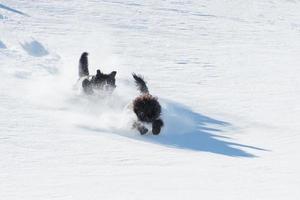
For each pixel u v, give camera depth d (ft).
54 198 59.52
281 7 469.98
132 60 190.60
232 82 170.09
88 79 122.01
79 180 67.46
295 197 62.23
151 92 144.46
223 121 119.24
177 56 208.13
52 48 193.26
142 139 97.60
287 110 134.72
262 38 288.71
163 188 65.21
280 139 104.32
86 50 198.29
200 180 69.97
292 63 217.56
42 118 103.81
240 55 226.99
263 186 67.77
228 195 62.80
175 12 355.77
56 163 75.36
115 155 81.97
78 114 110.01
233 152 91.40
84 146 86.02
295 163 83.15
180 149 91.40
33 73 149.28
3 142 84.33
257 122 119.75
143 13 330.13
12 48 181.78
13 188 62.85
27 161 75.36
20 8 277.64
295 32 327.47
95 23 268.00
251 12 415.64
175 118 116.88
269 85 169.37
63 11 292.61
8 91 124.88
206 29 297.94
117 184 66.28
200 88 156.35
